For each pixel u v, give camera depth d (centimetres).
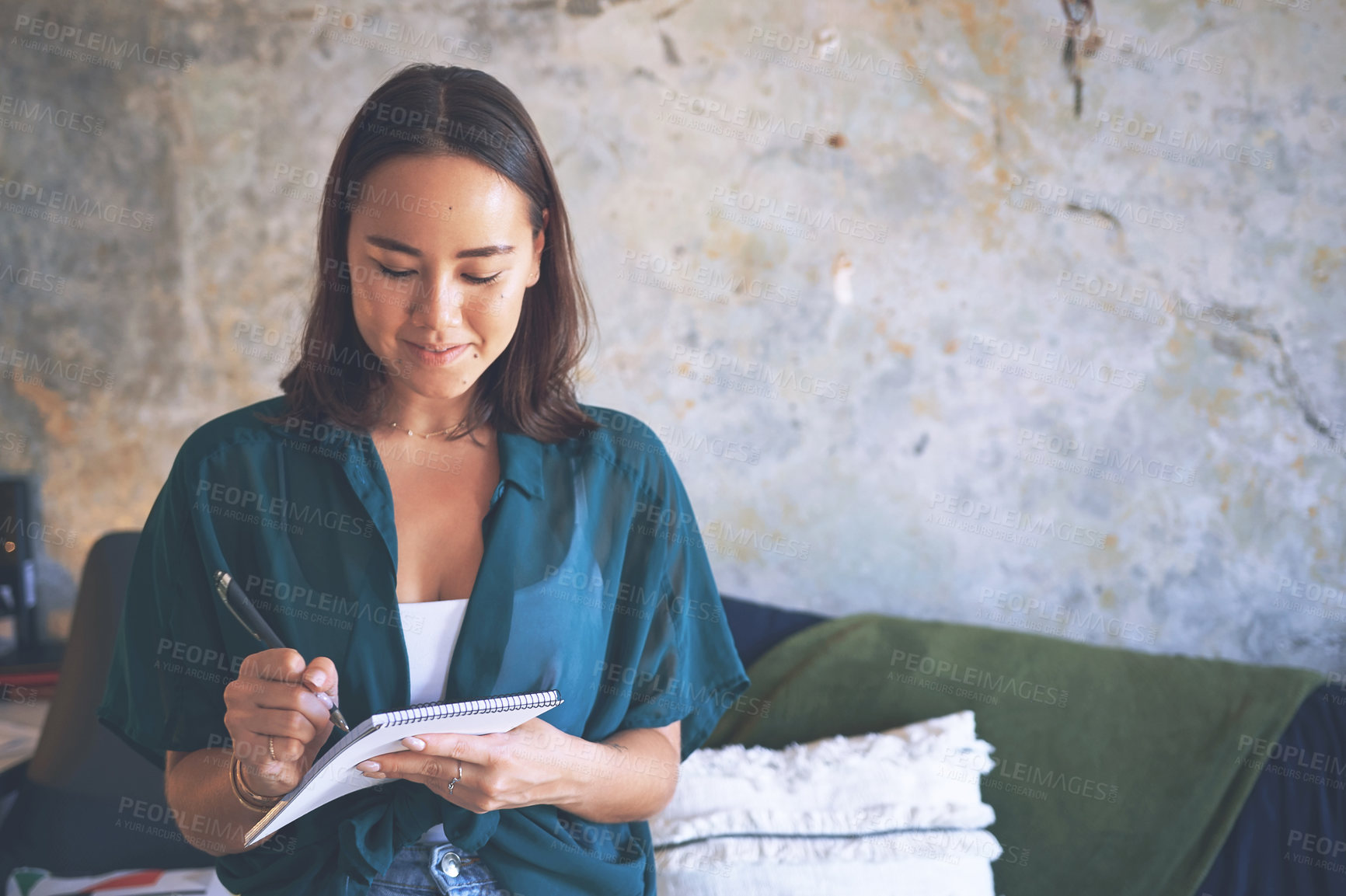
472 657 92
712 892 153
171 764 97
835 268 197
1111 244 191
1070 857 165
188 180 203
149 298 205
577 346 106
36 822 164
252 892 94
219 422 99
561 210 98
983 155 192
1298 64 185
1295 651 192
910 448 198
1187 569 194
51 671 198
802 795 163
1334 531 190
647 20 194
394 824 90
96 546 181
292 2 198
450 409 101
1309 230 187
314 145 201
